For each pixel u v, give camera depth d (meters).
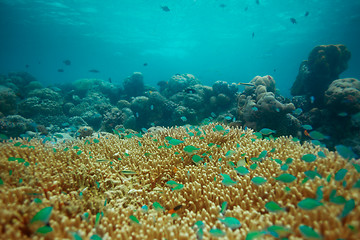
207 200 3.07
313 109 10.73
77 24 35.62
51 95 15.19
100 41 49.12
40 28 38.75
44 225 2.15
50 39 48.53
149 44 51.72
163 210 2.95
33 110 13.55
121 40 47.75
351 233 1.93
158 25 36.44
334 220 2.14
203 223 2.51
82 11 28.98
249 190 3.07
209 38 47.72
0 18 32.91
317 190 2.51
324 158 3.63
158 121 14.48
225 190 3.17
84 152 5.00
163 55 68.56
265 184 3.04
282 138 5.43
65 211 2.78
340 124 9.52
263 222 2.36
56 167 4.20
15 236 2.08
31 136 9.66
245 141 5.17
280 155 4.07
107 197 3.35
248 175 3.53
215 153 4.59
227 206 2.98
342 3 25.89
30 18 32.53
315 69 11.96
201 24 36.59
